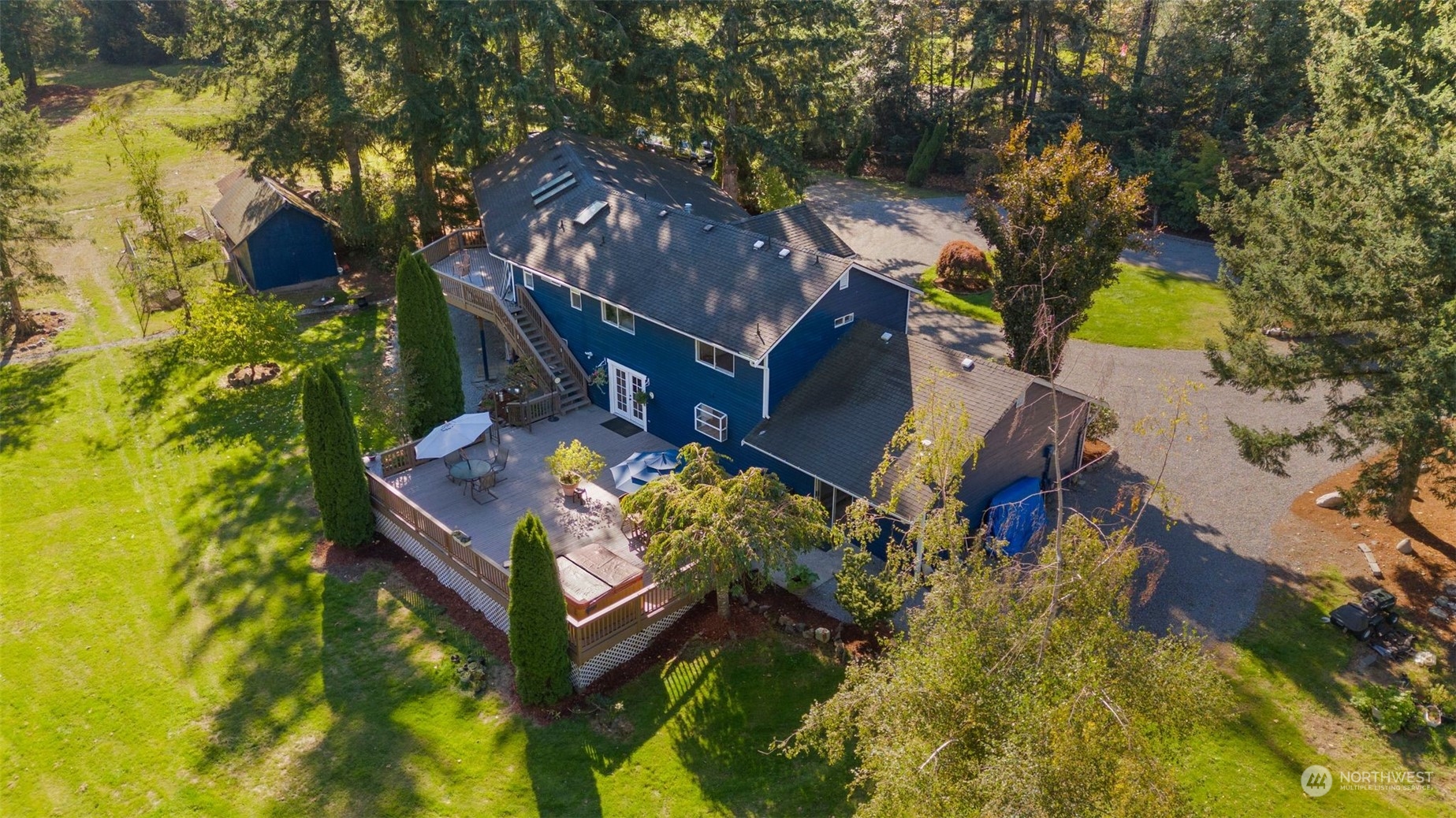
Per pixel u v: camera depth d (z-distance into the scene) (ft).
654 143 147.95
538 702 59.72
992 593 42.39
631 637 63.67
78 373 108.17
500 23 118.83
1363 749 56.24
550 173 110.22
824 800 53.26
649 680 62.28
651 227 92.07
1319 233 70.03
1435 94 69.41
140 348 114.42
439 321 85.40
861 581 63.05
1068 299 76.18
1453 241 58.34
